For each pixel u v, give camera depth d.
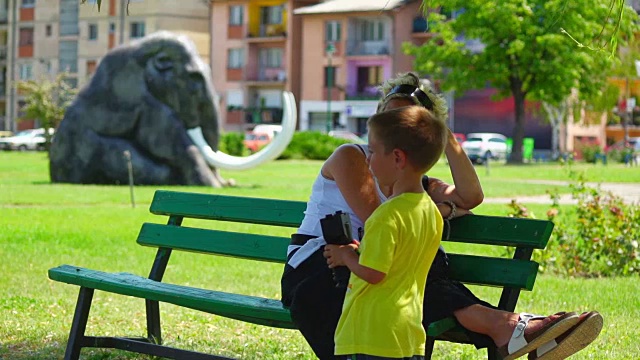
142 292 6.29
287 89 75.06
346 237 5.24
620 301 9.88
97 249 13.59
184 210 7.14
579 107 58.69
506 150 61.53
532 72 52.84
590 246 12.03
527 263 5.61
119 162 27.81
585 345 5.10
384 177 5.09
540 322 5.18
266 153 26.67
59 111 60.56
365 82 72.69
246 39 76.81
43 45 84.81
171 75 27.91
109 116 28.11
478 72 54.22
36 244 13.99
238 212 6.85
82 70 82.69
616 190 28.89
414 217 5.02
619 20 6.58
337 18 72.62
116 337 6.87
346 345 5.03
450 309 5.34
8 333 8.12
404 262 5.02
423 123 5.04
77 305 6.71
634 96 71.38
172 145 27.69
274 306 5.80
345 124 72.88
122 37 80.12
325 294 5.51
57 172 28.52
